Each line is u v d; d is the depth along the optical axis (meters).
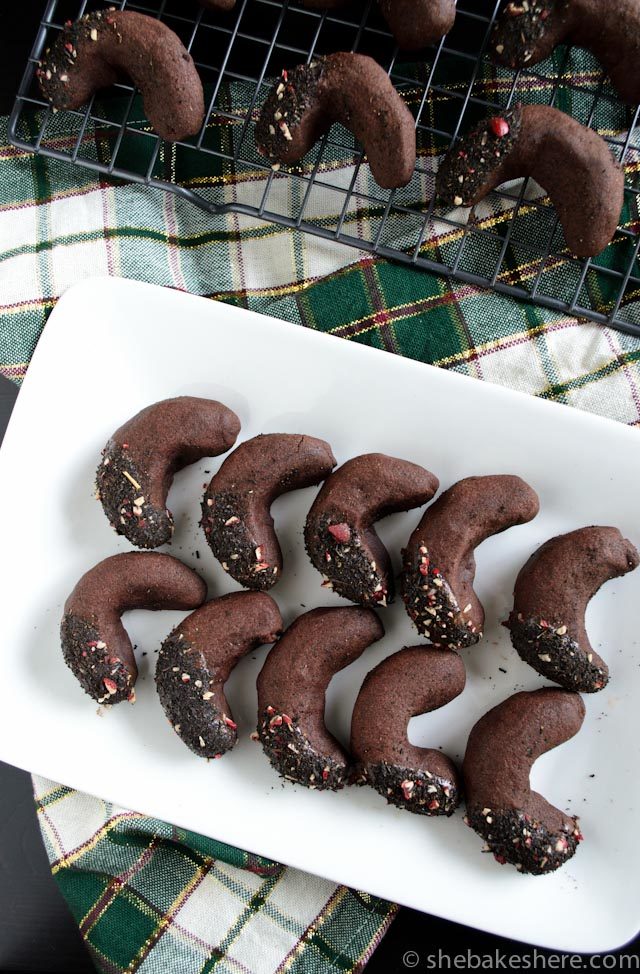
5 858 0.66
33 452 0.63
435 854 0.60
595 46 0.60
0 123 0.64
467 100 0.61
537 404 0.60
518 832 0.58
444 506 0.59
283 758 0.59
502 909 0.60
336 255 0.63
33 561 0.62
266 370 0.61
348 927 0.63
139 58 0.59
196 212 0.64
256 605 0.59
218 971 0.63
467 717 0.61
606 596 0.61
